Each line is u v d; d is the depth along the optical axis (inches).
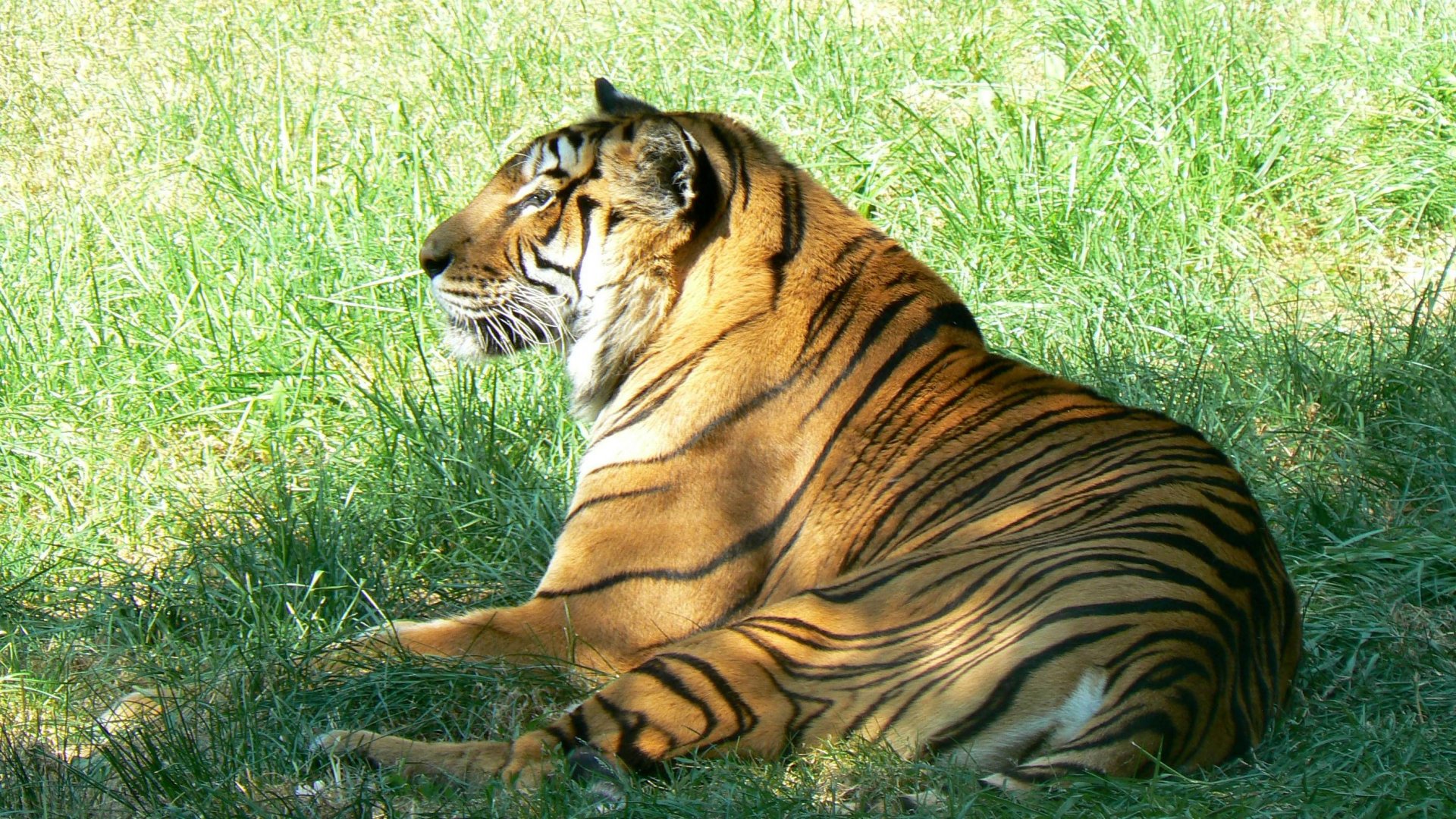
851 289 424.5
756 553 409.1
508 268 452.4
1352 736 361.7
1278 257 674.8
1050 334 603.8
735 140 439.8
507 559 485.4
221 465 556.1
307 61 819.4
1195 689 324.5
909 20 821.9
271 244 646.5
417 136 717.3
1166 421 400.8
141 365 593.3
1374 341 587.2
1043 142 698.2
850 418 411.2
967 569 356.8
